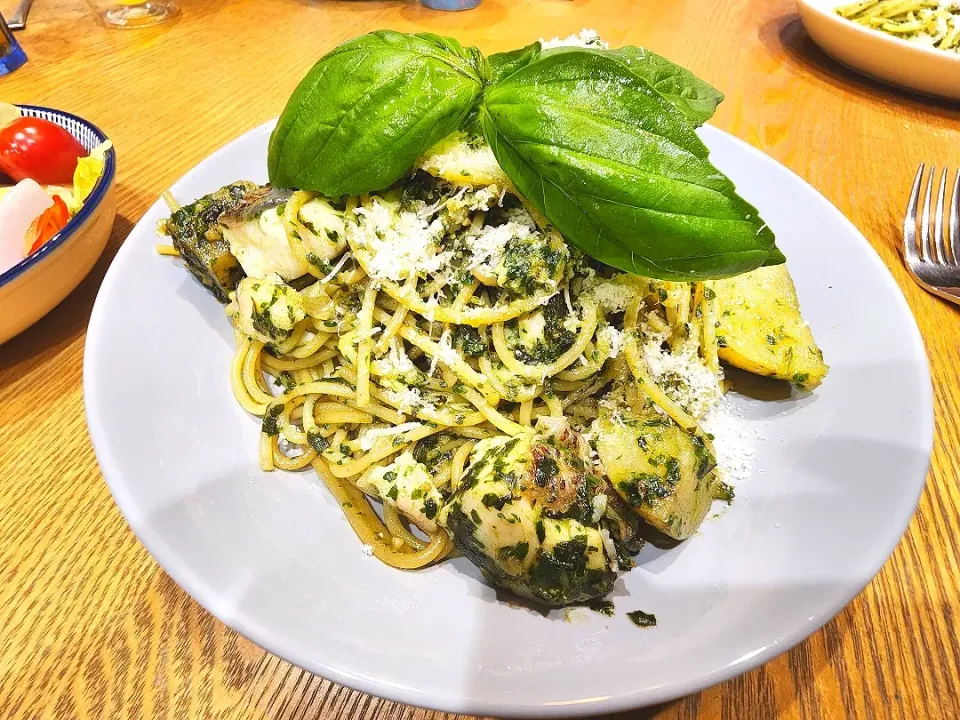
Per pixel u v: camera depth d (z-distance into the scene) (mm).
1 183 273
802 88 359
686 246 139
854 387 189
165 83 349
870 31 336
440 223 177
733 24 417
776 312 203
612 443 175
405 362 190
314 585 158
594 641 149
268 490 182
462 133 176
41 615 171
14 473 198
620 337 187
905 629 172
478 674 138
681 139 139
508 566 153
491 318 183
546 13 417
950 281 246
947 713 161
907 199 286
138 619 171
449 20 404
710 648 141
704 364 199
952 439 207
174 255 214
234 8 420
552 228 175
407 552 174
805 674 166
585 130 141
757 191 237
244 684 164
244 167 241
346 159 162
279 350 197
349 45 167
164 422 179
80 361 229
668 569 166
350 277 189
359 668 137
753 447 189
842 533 158
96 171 257
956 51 365
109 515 190
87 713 158
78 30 396
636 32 402
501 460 160
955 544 186
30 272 210
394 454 193
